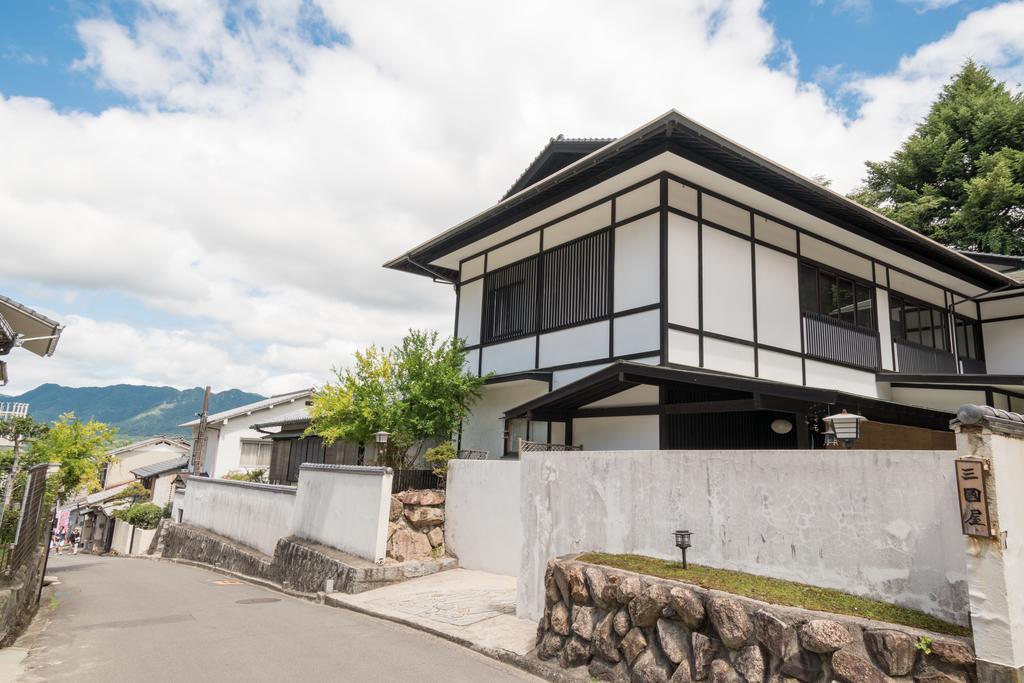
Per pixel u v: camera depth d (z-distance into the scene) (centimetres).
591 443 1164
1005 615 362
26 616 960
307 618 945
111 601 1181
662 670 504
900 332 1509
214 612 1028
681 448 1024
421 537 1171
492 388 1436
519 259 1441
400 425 1313
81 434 2138
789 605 453
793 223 1288
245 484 1802
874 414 934
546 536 759
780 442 1034
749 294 1183
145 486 3453
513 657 654
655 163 1065
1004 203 2352
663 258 1066
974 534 380
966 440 393
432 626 804
